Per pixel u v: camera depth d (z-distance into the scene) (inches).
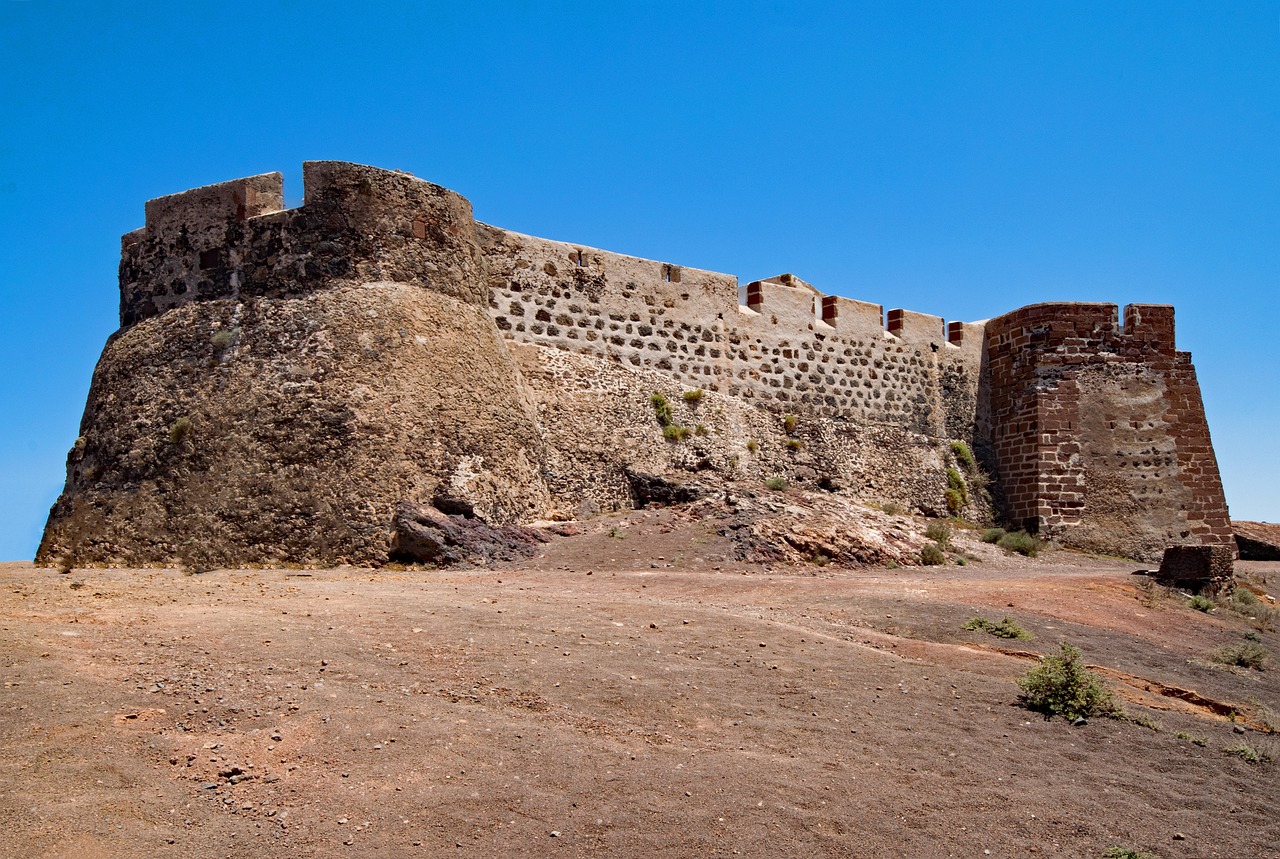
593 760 354.9
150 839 279.3
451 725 368.8
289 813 301.0
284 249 933.8
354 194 940.0
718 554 863.7
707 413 1217.4
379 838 293.1
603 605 608.1
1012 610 721.0
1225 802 399.2
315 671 411.8
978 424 1521.9
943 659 551.8
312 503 805.2
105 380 938.7
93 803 291.0
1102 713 490.6
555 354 1106.1
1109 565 1218.0
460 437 899.4
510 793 325.1
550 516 967.0
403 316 917.2
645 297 1207.6
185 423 860.0
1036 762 412.8
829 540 928.9
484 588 669.3
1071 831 352.8
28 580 637.3
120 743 328.8
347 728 356.5
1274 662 727.1
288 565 780.0
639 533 921.5
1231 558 1010.7
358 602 568.4
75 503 867.4
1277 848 362.0
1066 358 1428.4
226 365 892.0
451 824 304.2
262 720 357.7
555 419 1063.0
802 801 344.5
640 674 455.8
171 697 370.6
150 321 957.8
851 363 1405.0
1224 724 520.4
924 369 1481.3
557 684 429.4
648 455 1124.5
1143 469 1386.6
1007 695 494.0
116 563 807.7
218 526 800.9
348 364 868.6
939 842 331.6
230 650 429.1
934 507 1405.0
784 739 399.5
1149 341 1429.6
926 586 802.8
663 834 312.3
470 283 1023.0
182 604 541.3
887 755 396.5
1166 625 786.8
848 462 1344.7
